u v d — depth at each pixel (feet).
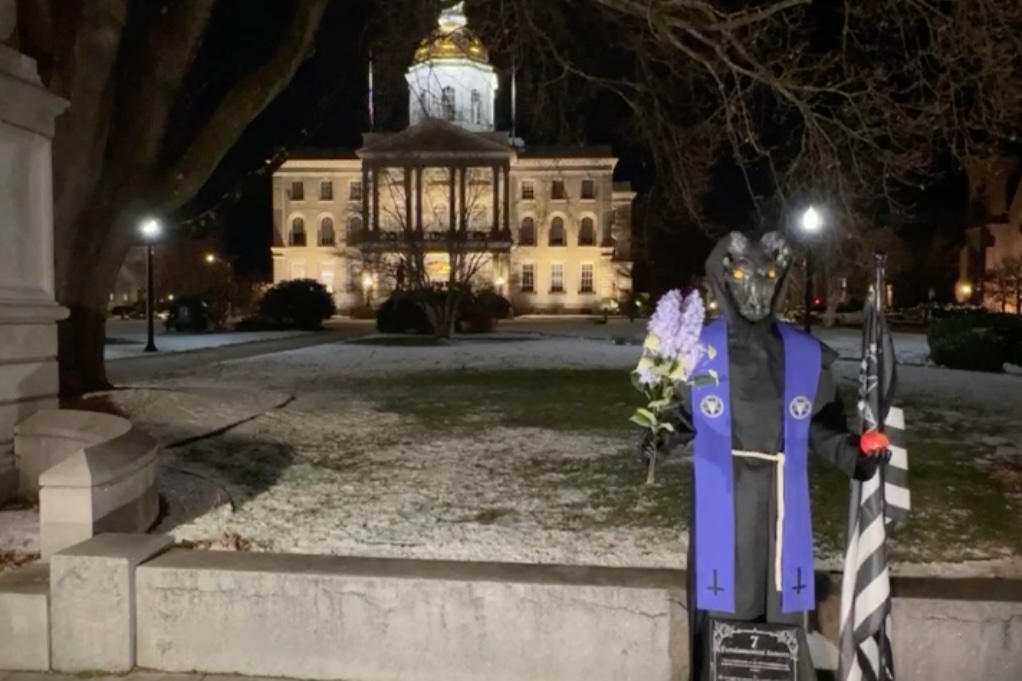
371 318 262.67
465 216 229.25
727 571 12.11
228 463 34.76
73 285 50.24
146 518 23.73
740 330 12.25
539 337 144.36
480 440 40.57
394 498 29.25
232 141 53.26
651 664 14.73
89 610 15.79
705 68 55.52
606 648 14.82
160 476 31.09
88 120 45.65
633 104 60.29
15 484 27.96
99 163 47.67
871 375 12.28
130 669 15.80
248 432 42.34
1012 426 45.27
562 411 50.65
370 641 15.34
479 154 273.13
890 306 248.73
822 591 14.75
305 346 118.01
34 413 28.84
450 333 144.87
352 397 57.31
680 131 59.26
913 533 25.08
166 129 56.54
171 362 89.10
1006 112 42.45
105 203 51.08
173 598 15.76
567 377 72.23
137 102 51.31
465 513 27.32
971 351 82.84
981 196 234.79
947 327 88.74
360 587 15.31
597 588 14.80
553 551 23.26
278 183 308.40
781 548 12.01
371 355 99.71
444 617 15.16
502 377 72.23
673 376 11.79
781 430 12.14
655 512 27.40
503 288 280.92
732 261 12.10
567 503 28.58
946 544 24.08
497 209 277.44
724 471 12.11
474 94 280.10
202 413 46.52
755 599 12.27
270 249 335.88
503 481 31.86
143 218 53.01
